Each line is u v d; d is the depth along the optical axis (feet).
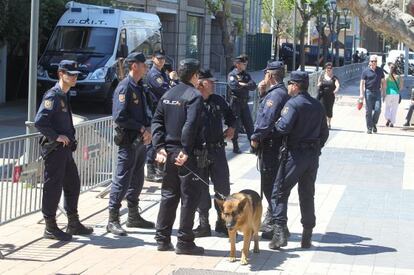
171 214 25.08
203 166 24.31
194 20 131.13
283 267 23.66
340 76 124.88
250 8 172.04
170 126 24.34
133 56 26.76
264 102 25.99
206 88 26.32
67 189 26.50
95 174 32.71
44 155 25.38
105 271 22.71
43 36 73.26
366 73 59.41
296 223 29.58
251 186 36.99
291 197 34.27
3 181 25.17
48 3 70.64
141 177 28.12
